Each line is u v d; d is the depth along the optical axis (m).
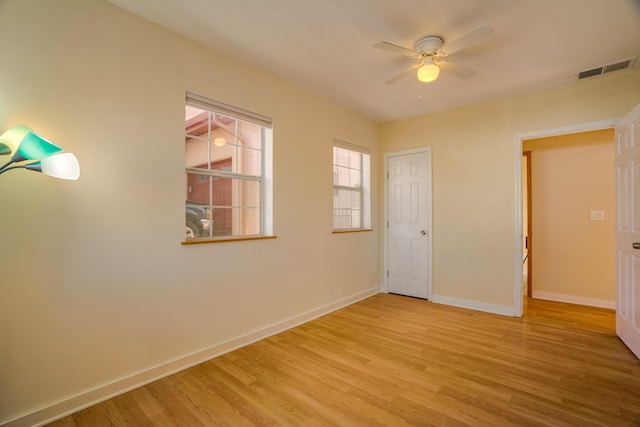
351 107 3.94
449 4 2.02
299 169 3.34
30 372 1.72
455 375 2.23
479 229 3.79
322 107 3.64
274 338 2.94
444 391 2.03
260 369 2.34
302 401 1.93
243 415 1.80
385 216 4.64
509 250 3.58
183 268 2.38
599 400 1.91
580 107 3.18
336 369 2.33
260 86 2.93
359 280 4.25
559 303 4.05
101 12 1.98
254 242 2.88
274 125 3.07
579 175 4.00
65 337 1.83
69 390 1.84
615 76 3.01
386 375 2.24
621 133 2.76
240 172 2.93
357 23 2.22
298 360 2.48
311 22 2.21
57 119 1.81
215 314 2.57
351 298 4.08
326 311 3.67
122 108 2.07
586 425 1.68
